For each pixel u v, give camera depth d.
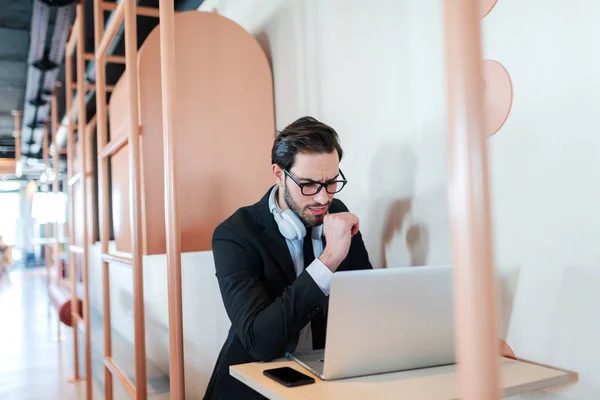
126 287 3.59
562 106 1.04
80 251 3.30
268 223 1.42
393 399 0.86
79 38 2.78
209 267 2.13
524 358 1.13
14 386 3.28
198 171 2.03
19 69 4.62
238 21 2.58
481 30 0.47
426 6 1.40
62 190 10.59
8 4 3.26
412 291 1.00
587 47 0.99
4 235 15.66
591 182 0.99
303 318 1.16
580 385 1.02
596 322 0.99
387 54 1.55
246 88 2.16
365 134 1.67
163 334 2.65
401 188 1.51
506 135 1.16
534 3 1.09
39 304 7.14
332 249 1.19
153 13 2.63
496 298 0.46
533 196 1.10
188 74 2.06
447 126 0.48
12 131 7.47
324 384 0.96
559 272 1.05
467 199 0.46
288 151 1.32
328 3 1.84
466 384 0.47
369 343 0.99
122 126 2.07
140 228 1.71
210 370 2.12
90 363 2.79
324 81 1.88
